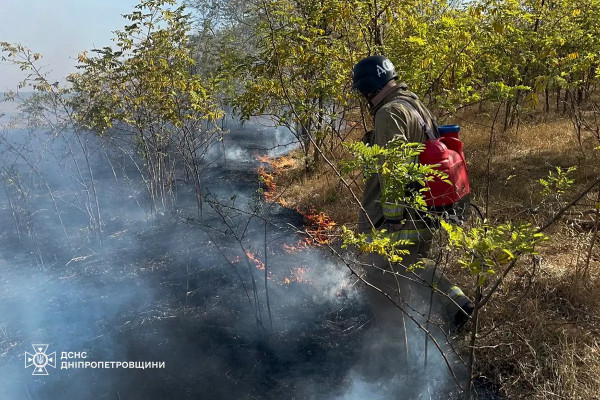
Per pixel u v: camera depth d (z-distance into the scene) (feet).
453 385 9.34
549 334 9.77
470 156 21.26
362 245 7.37
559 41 18.60
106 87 18.58
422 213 8.80
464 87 16.35
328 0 16.16
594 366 8.76
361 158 7.03
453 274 11.82
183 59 18.69
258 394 9.88
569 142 21.62
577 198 6.32
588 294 10.79
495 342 9.84
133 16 17.31
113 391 10.19
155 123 19.66
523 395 8.70
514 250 5.98
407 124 8.63
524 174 18.47
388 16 15.24
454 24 15.88
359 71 9.42
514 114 24.75
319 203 19.24
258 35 19.65
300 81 17.47
